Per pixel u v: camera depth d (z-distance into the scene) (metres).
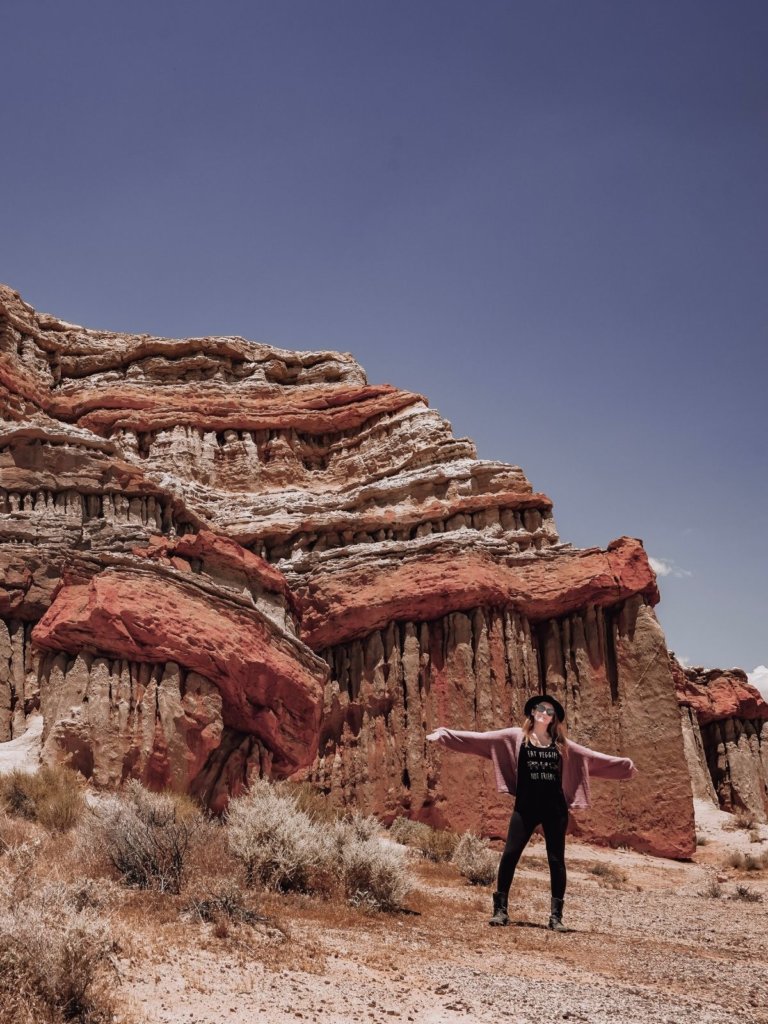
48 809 16.80
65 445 33.88
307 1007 7.69
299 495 50.31
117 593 24.86
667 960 11.78
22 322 55.81
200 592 26.73
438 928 12.44
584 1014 8.06
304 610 42.69
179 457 51.75
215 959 8.71
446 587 40.56
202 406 54.50
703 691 60.38
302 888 13.57
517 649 41.12
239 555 33.12
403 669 40.44
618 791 39.25
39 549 28.03
